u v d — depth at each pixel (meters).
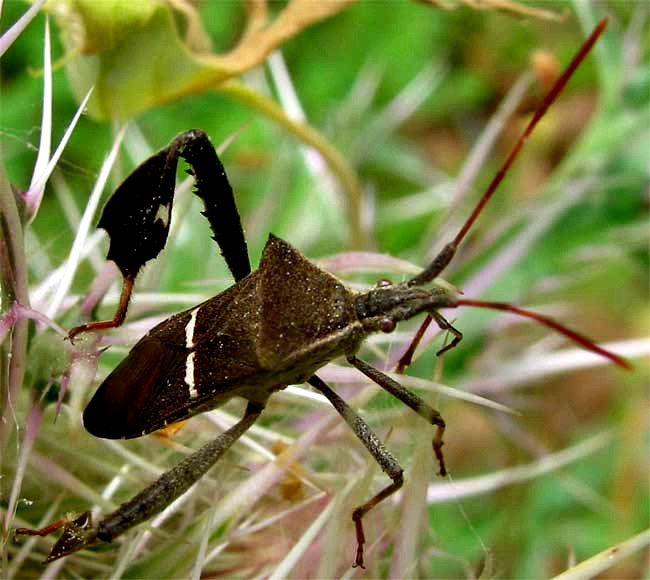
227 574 0.13
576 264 0.16
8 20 0.15
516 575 0.15
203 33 0.13
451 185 0.18
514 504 0.15
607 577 0.16
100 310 0.13
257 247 0.16
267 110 0.14
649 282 0.18
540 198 0.15
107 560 0.12
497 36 0.22
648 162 0.15
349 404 0.13
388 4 0.22
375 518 0.13
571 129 0.21
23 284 0.12
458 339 0.12
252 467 0.13
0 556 0.12
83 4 0.13
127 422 0.12
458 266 0.15
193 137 0.12
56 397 0.12
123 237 0.12
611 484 0.16
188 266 0.15
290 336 0.12
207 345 0.12
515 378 0.14
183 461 0.12
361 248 0.15
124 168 0.17
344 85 0.22
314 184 0.16
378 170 0.20
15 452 0.12
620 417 0.17
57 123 0.18
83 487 0.12
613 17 0.16
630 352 0.14
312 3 0.13
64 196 0.14
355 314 0.12
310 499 0.13
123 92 0.13
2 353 0.12
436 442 0.12
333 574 0.12
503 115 0.15
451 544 0.15
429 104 0.22
